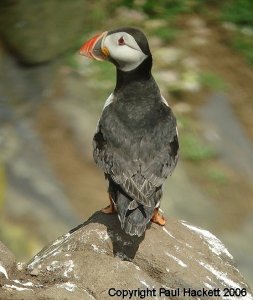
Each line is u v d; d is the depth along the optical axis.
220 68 19.08
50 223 14.53
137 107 8.63
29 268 7.78
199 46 19.48
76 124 16.42
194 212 15.22
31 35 17.53
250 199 15.95
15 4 17.38
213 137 17.00
